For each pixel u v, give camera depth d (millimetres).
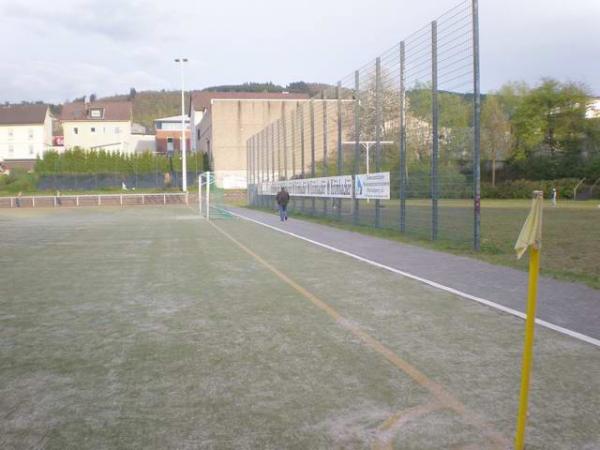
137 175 63719
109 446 3879
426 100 17750
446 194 16547
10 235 21141
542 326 6918
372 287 9680
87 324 7289
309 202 31047
